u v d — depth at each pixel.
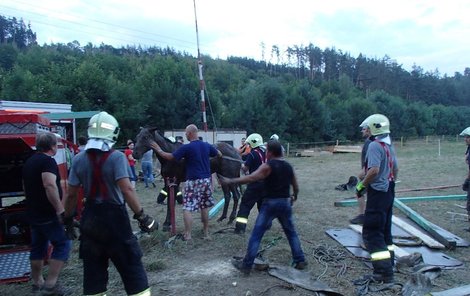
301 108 42.06
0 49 63.97
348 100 55.28
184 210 6.75
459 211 9.15
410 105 62.03
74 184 3.46
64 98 30.95
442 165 20.08
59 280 5.25
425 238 6.70
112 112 32.03
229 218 8.14
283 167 5.24
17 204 6.34
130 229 3.48
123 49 109.88
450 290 4.58
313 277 5.20
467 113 71.19
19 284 5.07
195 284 5.05
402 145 42.31
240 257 5.83
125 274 3.46
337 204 9.83
